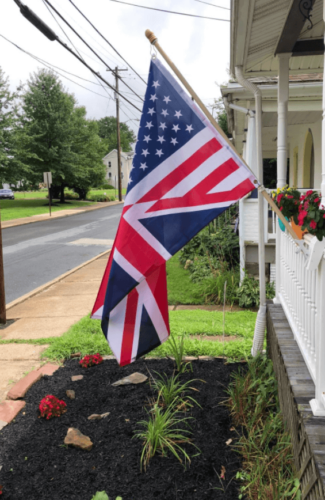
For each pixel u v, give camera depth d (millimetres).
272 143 15297
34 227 20875
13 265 11227
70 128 35250
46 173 26344
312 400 2469
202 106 3027
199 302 7172
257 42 4484
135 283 3035
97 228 20000
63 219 25078
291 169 15570
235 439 3025
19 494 2572
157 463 2807
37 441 3100
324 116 2324
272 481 2447
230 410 3402
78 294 7902
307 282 2850
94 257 12164
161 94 3105
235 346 4668
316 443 2109
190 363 4336
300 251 3117
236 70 4750
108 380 4066
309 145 11898
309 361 2764
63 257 12289
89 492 2570
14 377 4246
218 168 3066
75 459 2881
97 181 42312
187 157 3082
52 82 34781
